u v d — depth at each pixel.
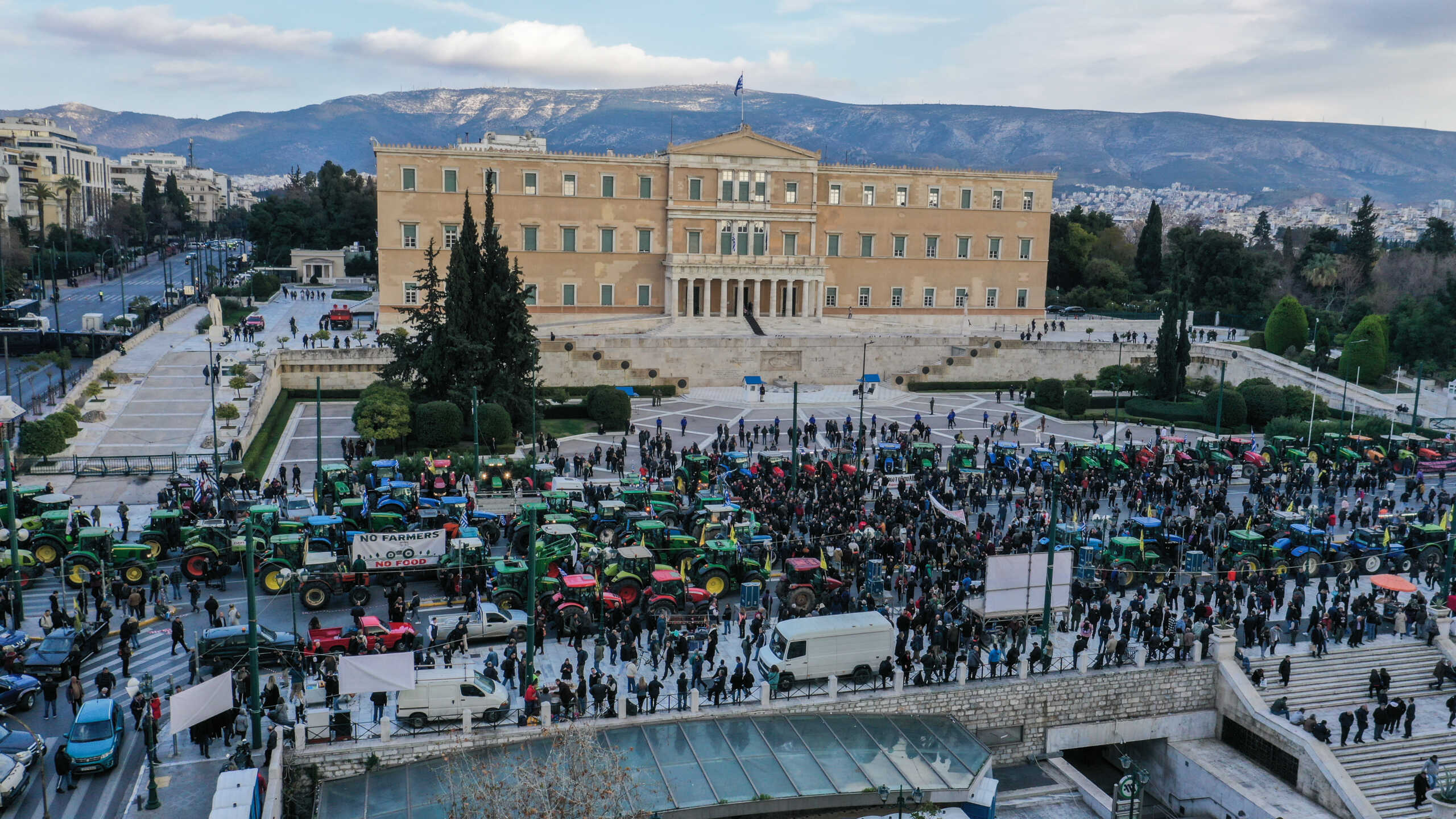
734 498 68.94
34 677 41.56
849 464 80.44
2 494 61.53
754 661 48.06
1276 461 84.88
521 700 43.22
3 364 111.25
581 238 130.25
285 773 38.38
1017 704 47.53
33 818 34.12
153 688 42.09
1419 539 63.56
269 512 56.88
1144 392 115.81
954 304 144.12
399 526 59.06
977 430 100.81
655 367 119.62
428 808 36.91
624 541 57.56
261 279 164.25
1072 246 182.00
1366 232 176.88
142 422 86.38
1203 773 47.62
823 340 124.56
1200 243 166.50
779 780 39.47
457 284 91.00
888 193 139.12
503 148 128.25
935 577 57.66
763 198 134.00
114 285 175.62
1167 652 50.69
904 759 41.88
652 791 37.88
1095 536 62.81
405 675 39.59
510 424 89.81
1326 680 50.69
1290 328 129.75
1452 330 123.88
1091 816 43.75
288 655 44.44
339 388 106.56
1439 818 38.88
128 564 52.84
